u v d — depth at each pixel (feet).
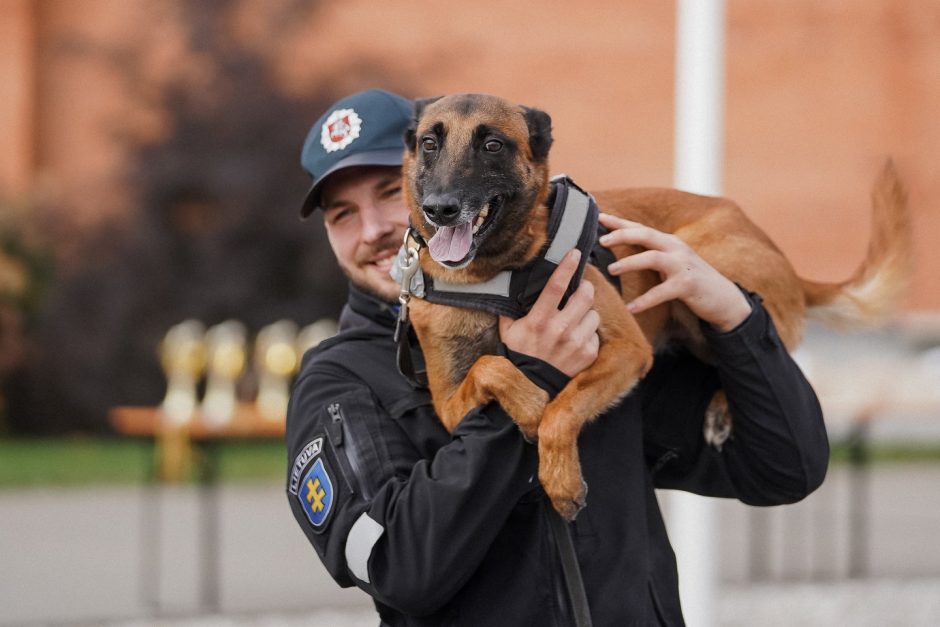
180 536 32.76
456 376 9.81
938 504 38.81
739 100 63.16
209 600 25.57
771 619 23.98
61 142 61.93
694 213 12.37
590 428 9.30
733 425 9.80
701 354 11.02
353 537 8.59
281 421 27.50
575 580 8.59
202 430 27.48
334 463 8.93
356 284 10.52
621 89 64.75
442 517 8.21
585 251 9.36
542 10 64.13
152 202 57.62
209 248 56.59
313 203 10.79
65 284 57.11
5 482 42.73
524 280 9.45
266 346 35.88
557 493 8.71
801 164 63.16
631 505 9.16
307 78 59.21
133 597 25.75
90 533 33.09
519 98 64.18
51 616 24.03
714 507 17.72
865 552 31.04
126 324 56.90
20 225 56.49
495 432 8.54
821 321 13.32
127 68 60.08
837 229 63.16
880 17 63.05
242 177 56.39
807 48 63.05
